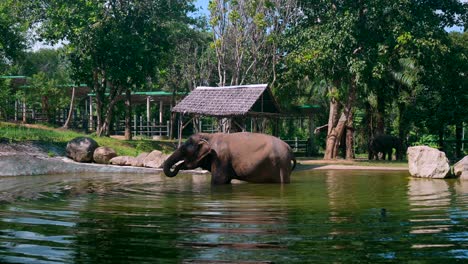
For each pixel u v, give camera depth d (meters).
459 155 28.86
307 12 27.78
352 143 28.78
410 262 4.50
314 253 4.80
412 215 7.06
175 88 39.88
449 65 26.33
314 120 37.25
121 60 28.20
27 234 5.63
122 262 4.50
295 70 27.56
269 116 25.86
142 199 8.93
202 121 45.62
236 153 12.45
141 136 40.22
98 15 26.95
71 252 4.83
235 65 33.12
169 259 4.60
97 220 6.56
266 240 5.34
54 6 26.61
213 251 4.88
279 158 12.52
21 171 15.60
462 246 5.08
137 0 28.33
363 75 24.56
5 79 29.25
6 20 23.31
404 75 29.00
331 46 24.58
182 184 12.11
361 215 7.04
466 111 25.94
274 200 8.84
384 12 24.97
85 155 20.66
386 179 14.17
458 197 9.44
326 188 11.24
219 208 7.73
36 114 38.28
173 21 35.50
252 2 31.38
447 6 26.70
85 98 43.09
